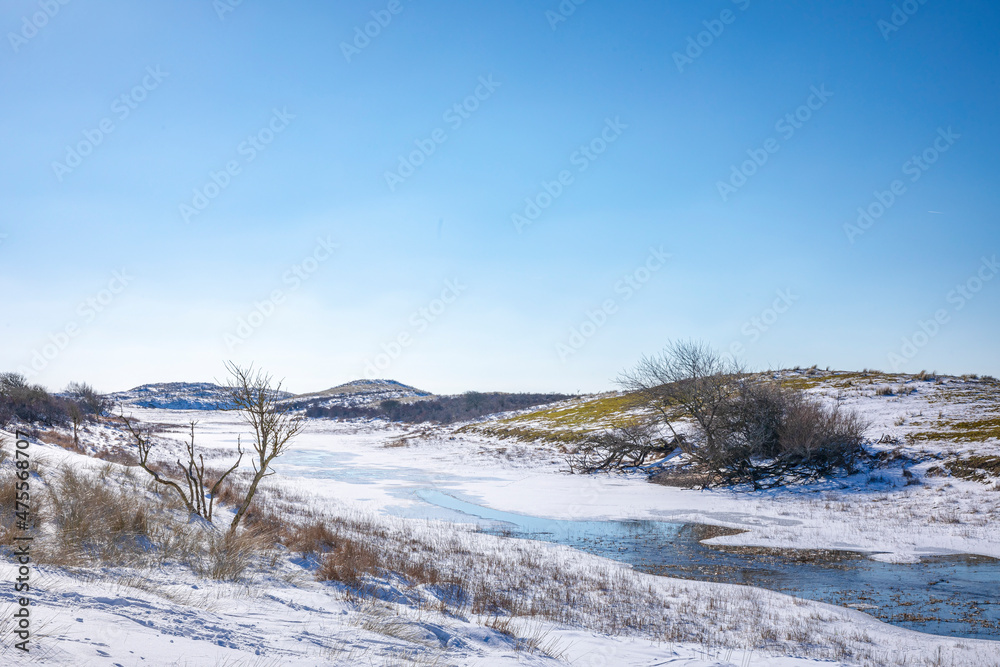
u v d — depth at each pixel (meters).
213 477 27.08
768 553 20.17
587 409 70.06
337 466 46.72
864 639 11.55
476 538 21.23
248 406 14.48
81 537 9.40
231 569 10.02
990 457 28.50
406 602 10.80
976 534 21.30
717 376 36.84
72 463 17.00
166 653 4.66
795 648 10.74
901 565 18.38
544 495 32.84
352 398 168.12
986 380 47.66
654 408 40.28
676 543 21.86
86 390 59.59
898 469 30.97
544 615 11.88
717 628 11.97
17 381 45.00
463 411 104.31
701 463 37.47
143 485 17.00
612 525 25.42
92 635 4.63
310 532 15.49
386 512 27.03
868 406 42.47
